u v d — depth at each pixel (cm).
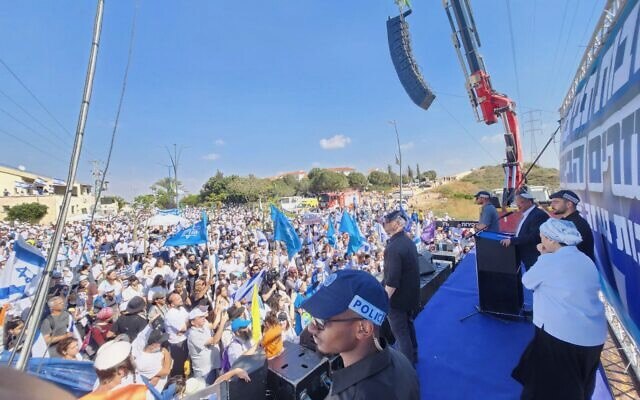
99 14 190
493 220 559
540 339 226
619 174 300
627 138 275
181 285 868
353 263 1237
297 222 2725
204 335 554
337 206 4838
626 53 284
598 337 212
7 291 495
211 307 846
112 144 227
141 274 1045
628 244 282
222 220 3578
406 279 304
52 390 85
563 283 217
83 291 879
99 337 650
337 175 8231
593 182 417
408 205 5091
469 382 286
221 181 7775
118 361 263
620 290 319
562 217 338
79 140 184
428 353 336
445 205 4906
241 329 521
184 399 206
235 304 639
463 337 360
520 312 400
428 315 424
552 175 5447
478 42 1188
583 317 210
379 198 6091
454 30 1193
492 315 402
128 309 604
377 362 124
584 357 212
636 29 263
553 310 219
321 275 1080
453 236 1695
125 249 1703
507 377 288
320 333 133
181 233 1163
